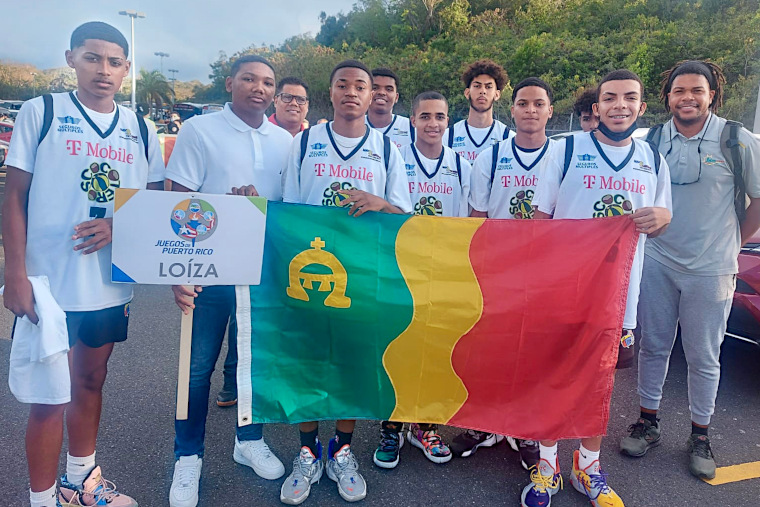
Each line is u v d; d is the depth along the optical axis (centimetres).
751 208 306
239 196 239
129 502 254
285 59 4897
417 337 274
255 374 265
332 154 285
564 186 282
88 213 229
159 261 233
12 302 214
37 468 229
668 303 318
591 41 3728
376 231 275
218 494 270
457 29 4925
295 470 273
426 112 344
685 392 400
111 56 228
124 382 385
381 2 6116
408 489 280
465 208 366
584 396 267
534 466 274
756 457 317
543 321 270
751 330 366
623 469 303
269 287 267
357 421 355
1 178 1408
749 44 3131
